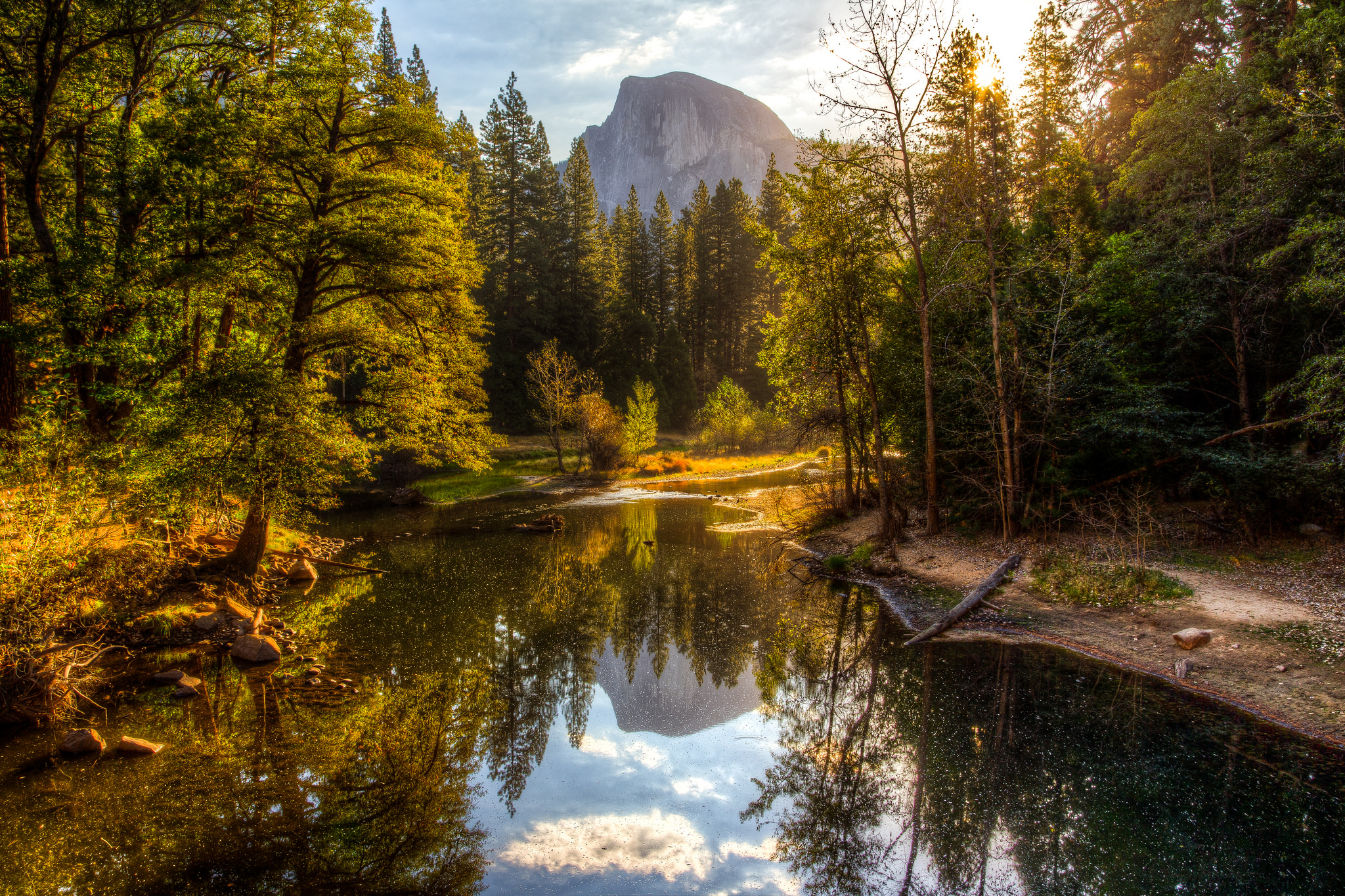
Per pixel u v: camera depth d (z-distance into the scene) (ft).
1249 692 25.77
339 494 104.73
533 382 166.09
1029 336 53.31
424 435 53.16
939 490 59.11
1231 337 46.65
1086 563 41.34
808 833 19.43
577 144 201.87
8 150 41.70
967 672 30.50
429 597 47.19
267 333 50.03
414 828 19.51
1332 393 34.32
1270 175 41.98
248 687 30.37
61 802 20.49
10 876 16.85
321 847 18.47
